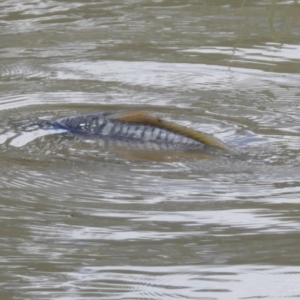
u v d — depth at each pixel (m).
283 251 21.50
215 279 20.28
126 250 21.67
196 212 23.70
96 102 33.84
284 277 20.33
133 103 33.75
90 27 44.84
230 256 21.30
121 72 37.78
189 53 40.34
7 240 22.23
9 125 30.53
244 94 34.72
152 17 46.34
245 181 25.62
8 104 33.38
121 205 24.19
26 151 28.03
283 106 33.16
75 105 33.47
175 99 34.25
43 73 37.75
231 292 19.70
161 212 23.70
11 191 25.12
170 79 36.84
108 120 29.47
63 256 21.41
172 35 43.12
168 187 25.27
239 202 24.27
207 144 28.00
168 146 28.09
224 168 26.53
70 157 27.52
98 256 21.38
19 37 43.41
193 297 19.50
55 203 24.33
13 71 38.06
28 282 20.16
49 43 42.31
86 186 25.39
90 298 19.44
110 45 41.75
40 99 34.09
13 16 46.97
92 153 27.78
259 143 28.75
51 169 26.61
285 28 44.03
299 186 25.25
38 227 22.94
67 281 20.20
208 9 47.69
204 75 37.31
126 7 48.41
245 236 22.33
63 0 49.81
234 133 29.92
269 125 30.89
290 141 29.06
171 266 20.83
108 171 26.42
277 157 27.45
